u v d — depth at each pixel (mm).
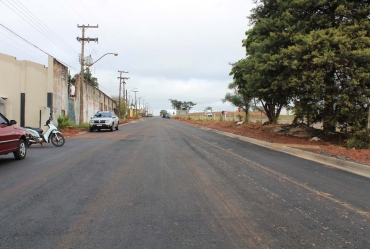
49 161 10477
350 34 13320
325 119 14609
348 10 13508
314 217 5074
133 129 32156
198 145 15547
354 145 13078
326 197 6238
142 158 11125
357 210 5445
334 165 9977
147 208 5492
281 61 14133
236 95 32719
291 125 20125
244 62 21500
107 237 4254
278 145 14539
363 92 12812
